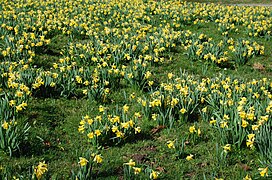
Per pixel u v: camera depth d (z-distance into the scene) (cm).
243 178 485
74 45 1048
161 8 1752
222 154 552
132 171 505
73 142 600
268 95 736
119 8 1723
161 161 560
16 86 696
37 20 1309
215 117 683
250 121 602
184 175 528
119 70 903
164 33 1197
